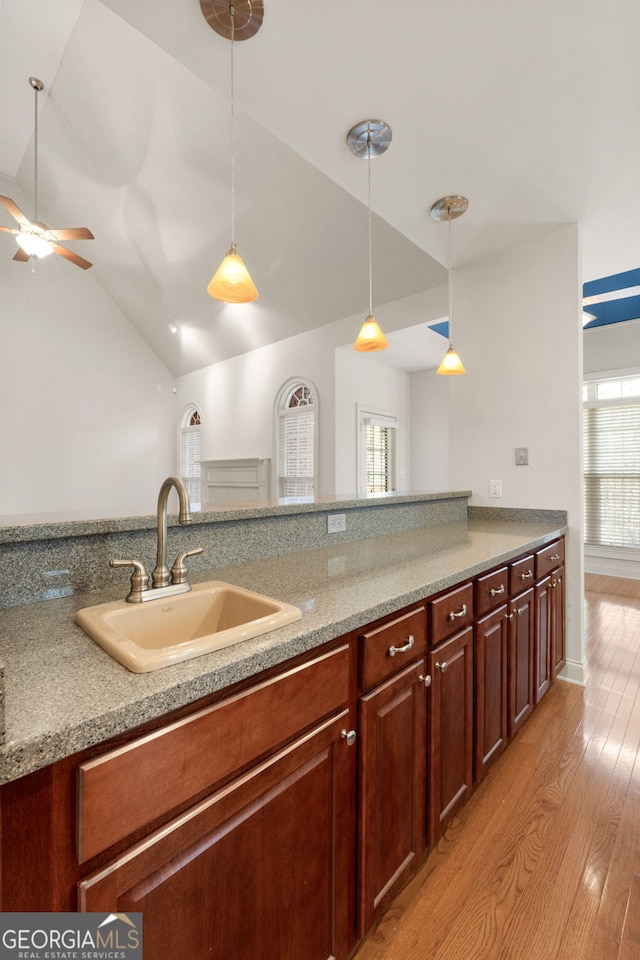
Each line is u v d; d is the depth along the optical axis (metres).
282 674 0.85
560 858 1.35
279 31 1.41
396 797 1.16
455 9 1.35
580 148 1.93
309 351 5.32
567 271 2.51
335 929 0.97
